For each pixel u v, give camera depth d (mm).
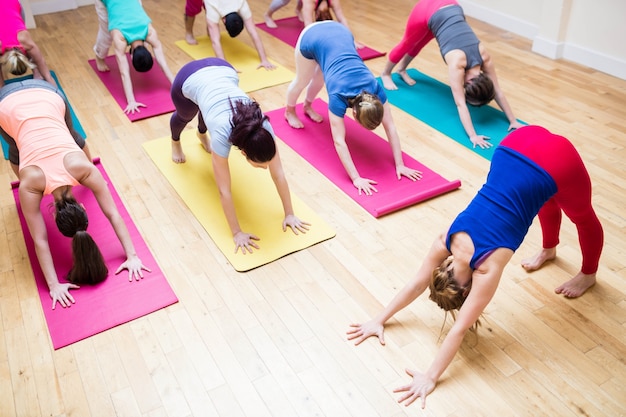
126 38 3895
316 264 2660
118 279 2578
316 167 3338
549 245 2545
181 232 2881
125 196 3148
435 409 2012
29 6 5473
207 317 2402
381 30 5297
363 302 2455
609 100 4008
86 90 4332
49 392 2107
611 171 3260
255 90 4242
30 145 2484
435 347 2242
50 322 2373
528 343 2258
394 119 3834
